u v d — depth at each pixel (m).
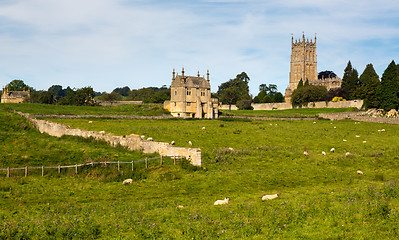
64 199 32.91
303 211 25.25
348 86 171.50
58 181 38.66
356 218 23.81
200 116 123.50
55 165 43.84
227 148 60.72
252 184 39.22
